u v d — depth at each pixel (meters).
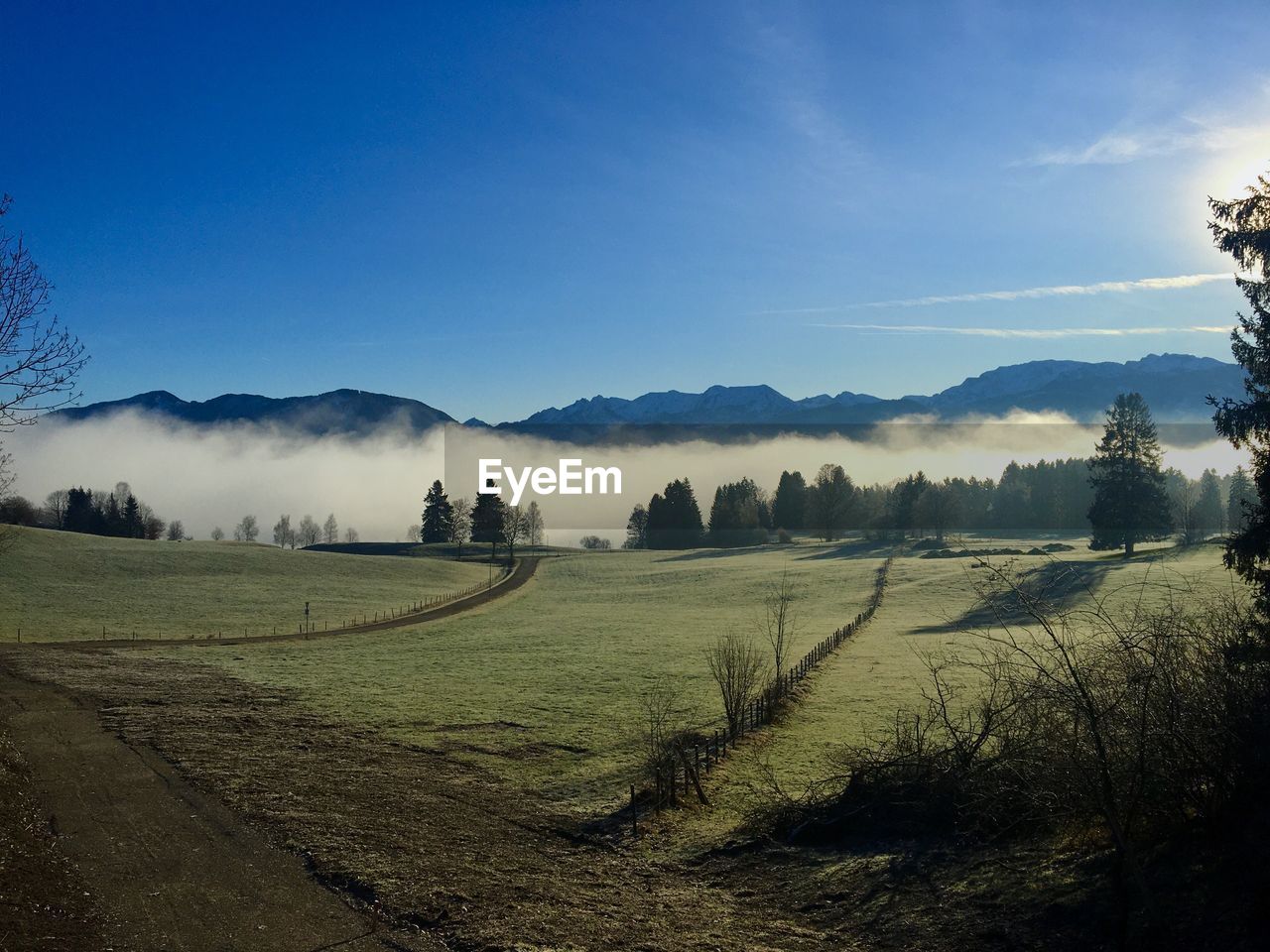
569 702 32.53
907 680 33.81
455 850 15.73
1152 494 85.94
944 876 13.63
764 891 14.38
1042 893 12.13
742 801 19.58
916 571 87.69
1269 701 11.23
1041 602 12.80
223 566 94.06
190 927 11.55
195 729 25.28
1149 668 11.43
